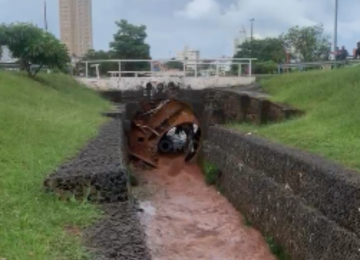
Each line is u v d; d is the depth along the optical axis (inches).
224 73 1065.5
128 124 793.6
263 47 1459.2
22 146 355.3
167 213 493.7
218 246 395.2
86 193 262.2
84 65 1114.1
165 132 862.5
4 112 433.1
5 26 770.2
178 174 731.4
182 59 1050.1
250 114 762.2
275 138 487.2
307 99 657.0
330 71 790.5
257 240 397.1
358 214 257.8
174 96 935.0
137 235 210.1
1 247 186.5
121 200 265.6
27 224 213.6
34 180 278.1
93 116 627.8
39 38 781.9
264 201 403.5
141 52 1338.6
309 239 300.8
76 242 198.2
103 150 368.5
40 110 557.9
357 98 519.2
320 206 306.8
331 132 435.2
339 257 260.8
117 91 939.3
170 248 389.7
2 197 247.4
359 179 278.2
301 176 342.6
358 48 992.9
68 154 350.0
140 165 799.1
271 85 869.8
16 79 688.4
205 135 812.0
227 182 540.7
